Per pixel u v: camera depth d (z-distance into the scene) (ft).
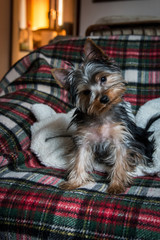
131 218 1.37
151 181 1.80
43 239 1.49
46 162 2.09
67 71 1.92
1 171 1.91
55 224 1.47
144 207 1.40
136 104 2.63
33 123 2.40
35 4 5.06
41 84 2.82
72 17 5.24
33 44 4.97
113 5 5.01
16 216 1.55
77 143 1.91
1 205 1.61
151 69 2.64
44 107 2.43
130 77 2.67
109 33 3.64
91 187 1.72
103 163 2.06
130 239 1.33
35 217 1.52
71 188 1.68
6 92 2.95
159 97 2.57
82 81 1.85
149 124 2.21
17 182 1.72
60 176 1.90
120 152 1.82
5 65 4.89
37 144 2.16
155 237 1.30
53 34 4.80
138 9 4.85
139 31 3.52
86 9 5.21
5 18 4.79
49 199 1.55
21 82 2.91
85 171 1.86
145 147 1.94
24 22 5.00
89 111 1.80
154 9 4.75
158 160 1.91
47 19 5.10
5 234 1.58
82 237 1.42
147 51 2.69
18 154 2.06
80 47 2.89
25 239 1.53
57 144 2.15
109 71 1.88
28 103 2.53
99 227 1.40
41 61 2.93
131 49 2.73
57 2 5.10
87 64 1.89
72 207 1.49
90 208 1.47
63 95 2.82
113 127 1.83
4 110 2.33
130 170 1.83
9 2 4.82
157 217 1.34
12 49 4.97
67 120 2.33
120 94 1.83
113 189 1.61
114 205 1.45
